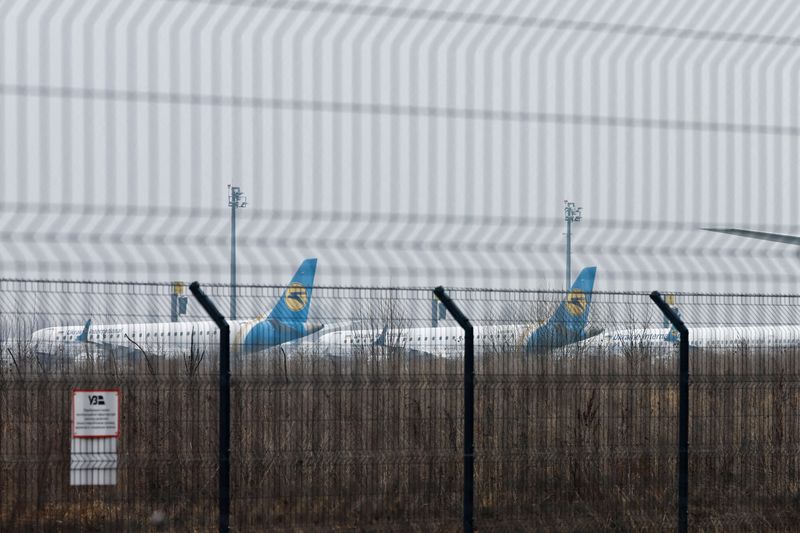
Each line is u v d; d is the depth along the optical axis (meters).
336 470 31.89
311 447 31.75
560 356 33.00
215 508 31.45
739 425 34.47
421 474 32.34
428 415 32.34
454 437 32.53
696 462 34.81
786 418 34.69
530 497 33.22
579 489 33.47
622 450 33.69
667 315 33.28
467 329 30.91
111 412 29.92
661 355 33.72
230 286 29.94
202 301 29.66
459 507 32.50
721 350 34.25
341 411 31.86
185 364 30.44
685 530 32.81
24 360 29.42
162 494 30.95
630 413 33.66
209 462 31.16
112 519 30.53
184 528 31.06
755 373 34.50
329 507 31.84
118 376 30.00
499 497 33.06
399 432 32.16
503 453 33.06
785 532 34.56
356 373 31.47
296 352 31.03
